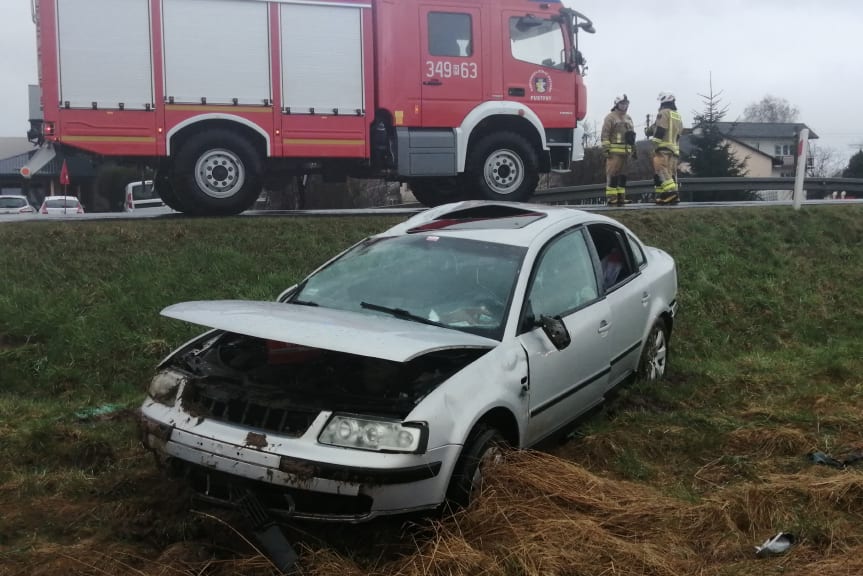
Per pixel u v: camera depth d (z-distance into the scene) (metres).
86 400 5.65
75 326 6.42
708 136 36.59
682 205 12.94
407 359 3.08
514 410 3.77
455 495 3.39
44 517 3.63
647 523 3.45
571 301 4.58
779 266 9.97
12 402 5.41
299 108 9.86
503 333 3.92
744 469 4.23
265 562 3.12
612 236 5.51
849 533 3.44
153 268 7.64
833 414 5.26
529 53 10.75
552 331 4.02
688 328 8.04
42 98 9.00
